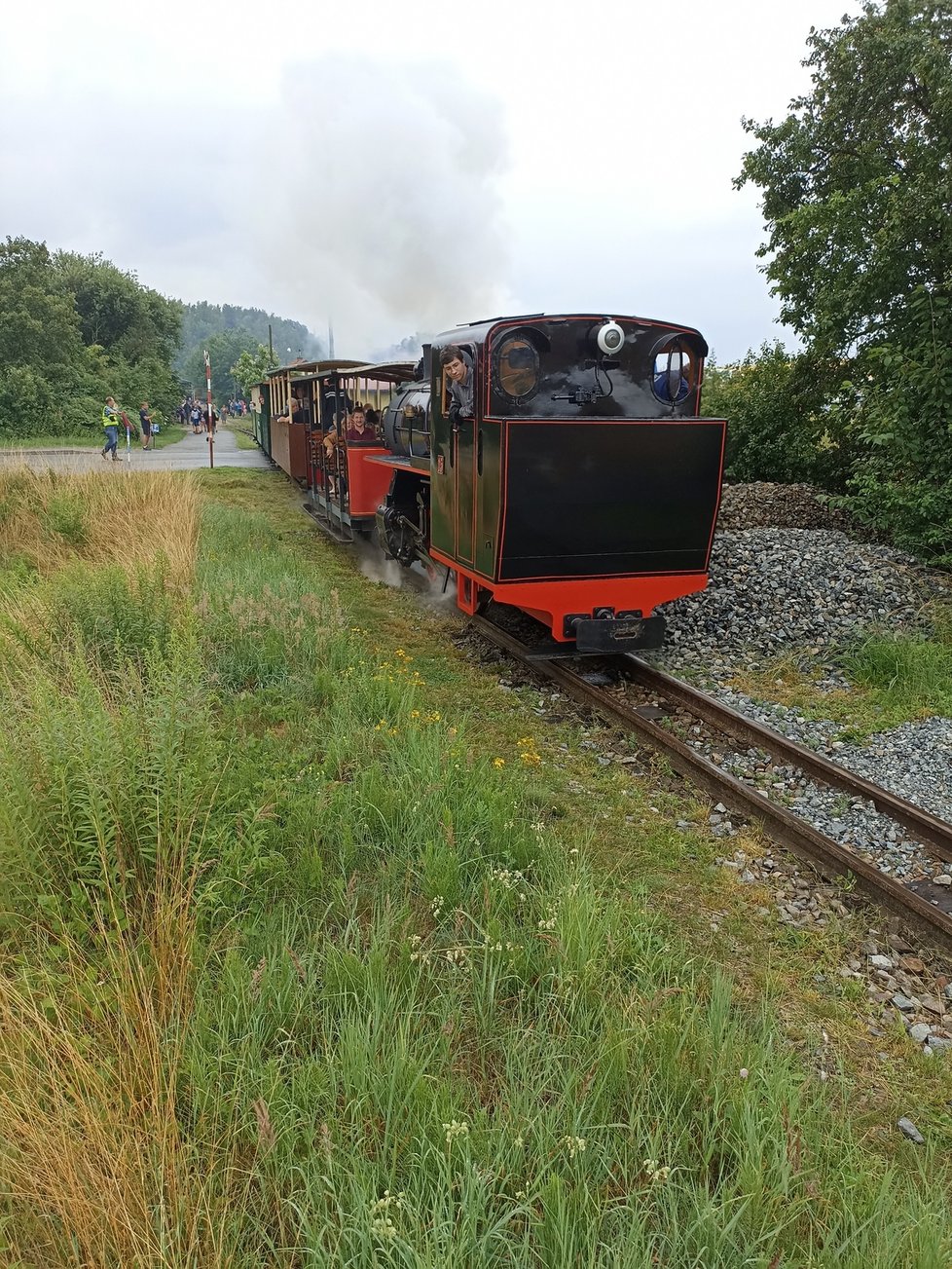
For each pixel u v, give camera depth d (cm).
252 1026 274
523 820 423
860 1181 244
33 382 3062
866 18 1186
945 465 902
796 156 1277
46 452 1955
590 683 648
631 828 448
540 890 360
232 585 730
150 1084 242
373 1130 242
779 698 635
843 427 1193
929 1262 214
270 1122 234
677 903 388
